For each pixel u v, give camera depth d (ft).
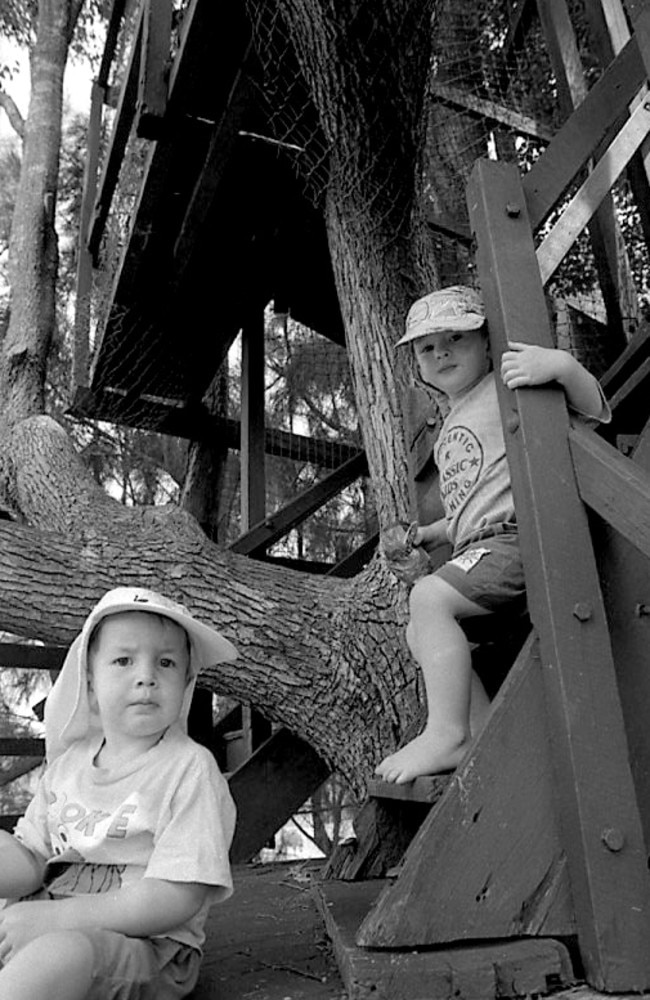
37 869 5.28
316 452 21.84
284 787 14.26
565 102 15.21
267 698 11.75
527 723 5.40
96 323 20.10
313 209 16.24
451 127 17.74
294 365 28.45
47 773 5.69
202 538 12.47
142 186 15.17
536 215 6.52
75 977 4.27
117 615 5.55
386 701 11.30
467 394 7.74
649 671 5.71
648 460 6.13
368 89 10.78
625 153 7.51
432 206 17.28
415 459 9.59
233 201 15.84
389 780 6.14
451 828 5.20
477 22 18.81
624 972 4.77
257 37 11.82
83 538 12.28
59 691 5.64
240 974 5.87
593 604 5.43
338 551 28.07
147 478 31.30
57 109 24.11
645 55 6.67
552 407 5.86
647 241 12.93
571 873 5.11
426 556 8.31
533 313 6.19
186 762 5.24
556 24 15.44
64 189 31.04
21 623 11.57
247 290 18.33
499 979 4.82
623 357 11.65
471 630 7.32
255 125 14.03
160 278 17.56
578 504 5.65
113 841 5.07
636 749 5.57
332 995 5.24
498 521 6.99
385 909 5.05
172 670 5.56
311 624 11.78
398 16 10.29
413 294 12.12
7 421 19.53
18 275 21.83
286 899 8.75
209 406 23.38
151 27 14.11
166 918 4.74
